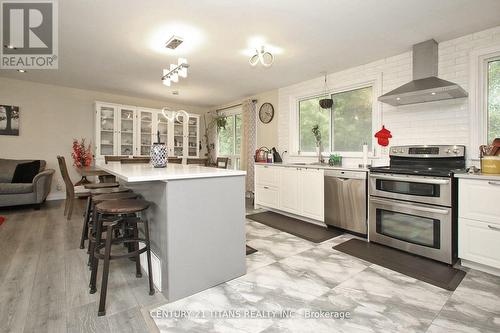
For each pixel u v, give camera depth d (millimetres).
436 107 2971
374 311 1650
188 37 2859
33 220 3729
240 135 6375
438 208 2383
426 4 2201
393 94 2818
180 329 1474
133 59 3551
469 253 2229
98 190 2832
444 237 2350
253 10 2314
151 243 2109
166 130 6395
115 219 1933
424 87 2645
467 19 2449
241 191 2119
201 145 7234
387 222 2807
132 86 5070
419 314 1619
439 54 2938
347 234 3260
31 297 1776
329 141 4266
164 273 1811
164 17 2441
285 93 4934
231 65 3754
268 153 4906
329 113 4262
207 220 1920
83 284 1962
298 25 2584
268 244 2883
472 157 2697
